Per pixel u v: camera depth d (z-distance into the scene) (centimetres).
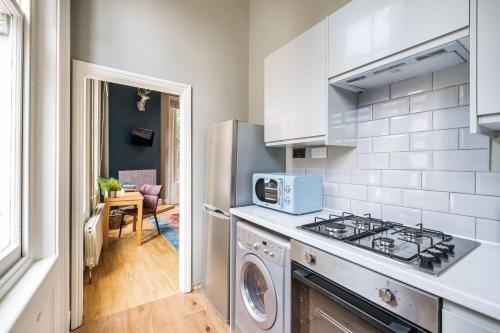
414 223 130
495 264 82
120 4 185
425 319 70
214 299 190
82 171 171
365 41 117
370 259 84
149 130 572
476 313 63
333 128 143
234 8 252
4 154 111
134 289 221
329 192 177
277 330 127
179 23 214
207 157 212
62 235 152
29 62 123
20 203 119
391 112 140
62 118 151
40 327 108
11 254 108
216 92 237
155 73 201
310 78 148
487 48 79
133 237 366
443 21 90
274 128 178
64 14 152
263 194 177
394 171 139
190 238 218
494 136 104
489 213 105
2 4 104
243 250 156
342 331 94
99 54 176
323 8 184
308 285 105
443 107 119
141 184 575
